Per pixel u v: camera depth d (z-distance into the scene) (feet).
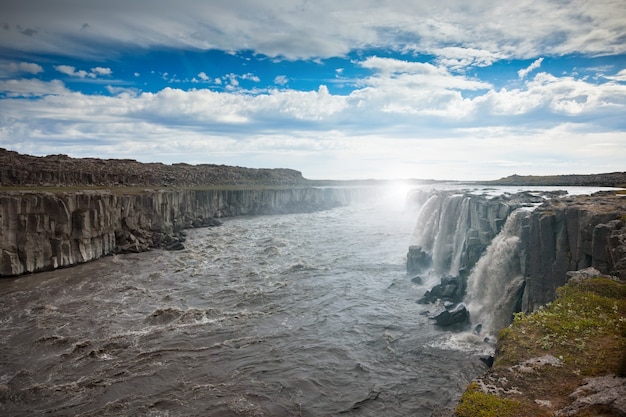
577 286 64.80
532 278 89.51
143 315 120.88
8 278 159.74
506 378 46.62
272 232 285.64
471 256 125.59
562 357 48.65
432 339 101.71
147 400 77.77
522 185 360.48
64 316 119.55
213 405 76.07
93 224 196.65
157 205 260.62
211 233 284.00
